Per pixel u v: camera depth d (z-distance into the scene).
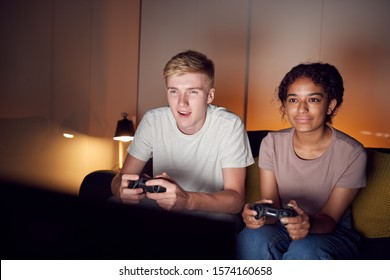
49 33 3.59
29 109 3.51
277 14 3.48
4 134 2.92
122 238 1.38
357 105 3.37
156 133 1.62
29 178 2.95
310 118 1.36
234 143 1.54
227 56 3.62
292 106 1.38
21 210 1.97
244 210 1.34
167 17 3.74
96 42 3.75
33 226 1.60
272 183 1.52
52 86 3.61
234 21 3.58
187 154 1.58
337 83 1.40
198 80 1.46
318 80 1.35
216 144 1.55
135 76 3.84
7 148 2.89
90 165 3.75
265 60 3.53
